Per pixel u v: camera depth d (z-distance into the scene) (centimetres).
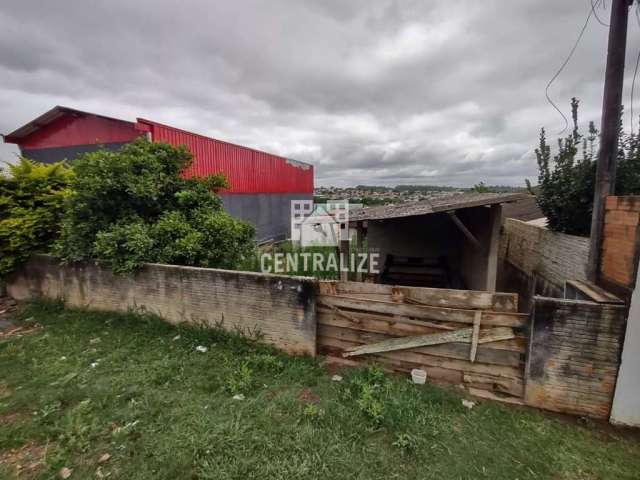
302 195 1733
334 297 357
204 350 373
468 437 238
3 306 558
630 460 216
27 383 312
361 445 230
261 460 215
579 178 403
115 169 496
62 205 576
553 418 261
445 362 314
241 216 1219
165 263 465
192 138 958
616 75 293
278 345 379
